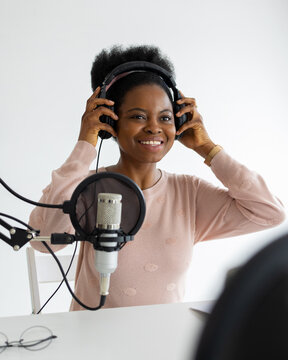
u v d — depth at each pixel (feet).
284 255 0.60
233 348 0.59
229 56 9.58
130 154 4.12
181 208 4.26
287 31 9.94
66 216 3.77
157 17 9.05
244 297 0.60
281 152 9.94
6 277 8.00
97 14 8.66
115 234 2.73
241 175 4.20
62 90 8.47
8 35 8.21
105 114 4.00
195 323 2.91
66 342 2.60
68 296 8.09
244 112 9.70
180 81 9.29
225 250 9.29
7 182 8.20
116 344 2.57
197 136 4.46
